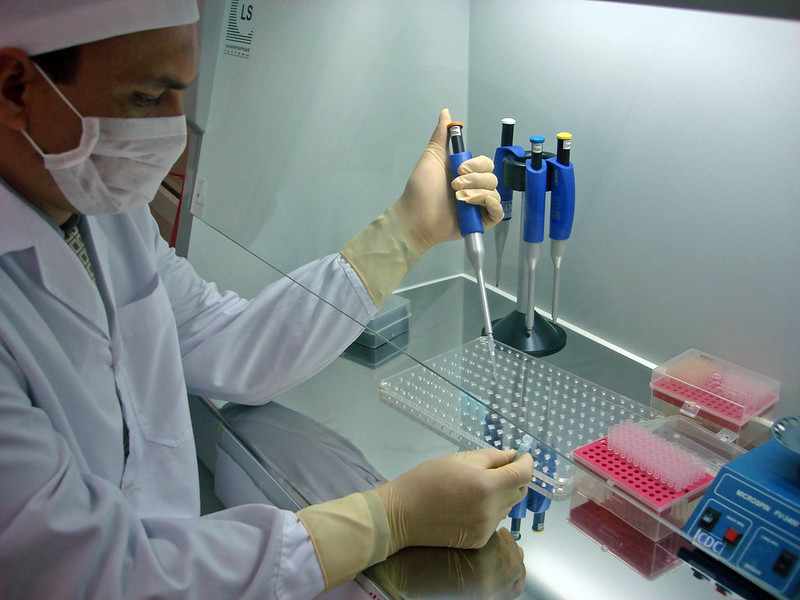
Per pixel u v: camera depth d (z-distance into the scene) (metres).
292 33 1.27
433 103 1.11
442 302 1.11
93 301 1.13
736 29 0.84
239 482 1.42
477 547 1.08
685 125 0.89
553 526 1.07
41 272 1.05
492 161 1.03
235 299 1.59
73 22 0.83
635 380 0.98
